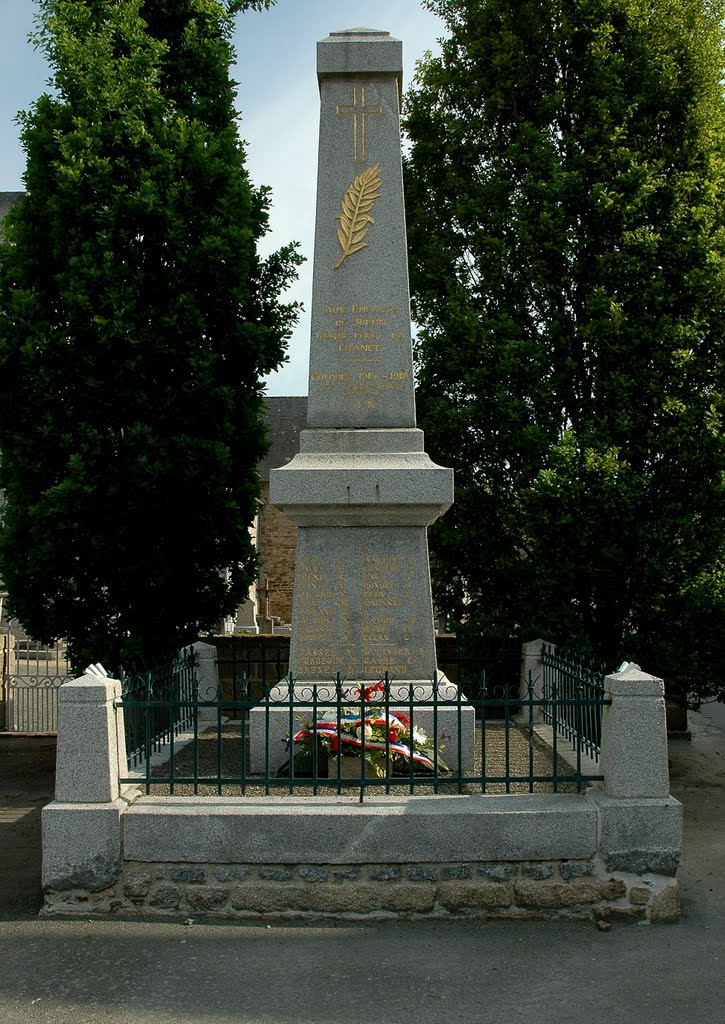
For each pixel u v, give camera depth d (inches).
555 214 411.5
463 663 419.2
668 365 395.5
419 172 477.4
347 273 297.0
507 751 227.6
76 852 216.8
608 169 413.4
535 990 182.2
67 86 430.6
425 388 446.3
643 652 389.7
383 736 246.2
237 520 436.5
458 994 180.4
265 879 215.2
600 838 215.0
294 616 285.1
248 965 192.1
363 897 213.8
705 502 386.0
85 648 425.7
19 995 180.5
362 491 274.8
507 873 215.0
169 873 216.4
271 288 478.3
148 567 421.4
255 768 269.1
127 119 420.5
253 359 446.9
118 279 412.8
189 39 458.3
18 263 432.8
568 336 416.5
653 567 382.3
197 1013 173.2
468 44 460.8
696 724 526.6
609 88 417.4
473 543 424.5
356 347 295.4
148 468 403.5
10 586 432.5
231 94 477.7
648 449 393.7
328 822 214.4
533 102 450.6
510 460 423.8
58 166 412.2
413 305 458.9
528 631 404.8
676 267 401.1
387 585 284.2
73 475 404.8
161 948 199.9
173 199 421.1
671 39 421.4
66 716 220.2
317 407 294.2
